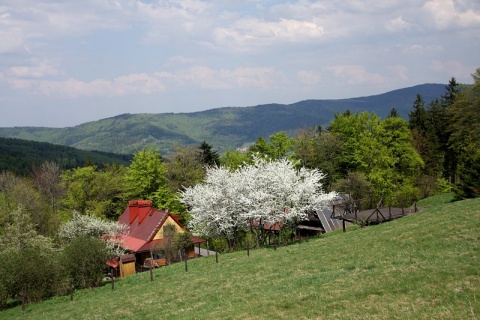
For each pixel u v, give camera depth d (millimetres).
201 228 50750
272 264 28453
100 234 49562
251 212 44812
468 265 17391
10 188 68375
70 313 26078
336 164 81125
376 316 13461
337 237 35750
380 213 41719
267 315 16109
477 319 11648
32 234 48156
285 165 50531
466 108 63344
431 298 14266
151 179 74688
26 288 32500
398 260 21109
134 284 33188
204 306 20516
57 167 92500
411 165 72312
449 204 39281
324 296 17109
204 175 76938
